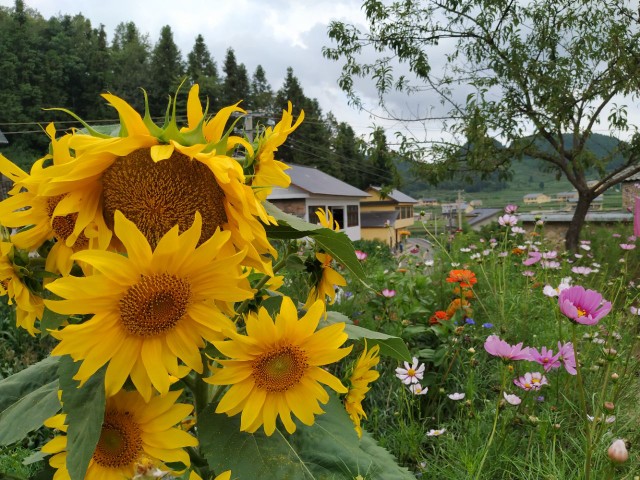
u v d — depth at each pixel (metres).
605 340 3.65
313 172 38.31
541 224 5.80
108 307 0.92
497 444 2.56
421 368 3.07
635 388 3.15
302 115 1.20
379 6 10.34
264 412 1.18
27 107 65.69
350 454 1.28
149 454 1.14
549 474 2.16
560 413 2.92
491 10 9.89
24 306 1.07
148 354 0.94
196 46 86.50
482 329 4.30
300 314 1.54
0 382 1.39
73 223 1.03
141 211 0.97
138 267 0.91
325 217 1.52
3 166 1.04
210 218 1.00
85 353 0.91
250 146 1.08
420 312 4.57
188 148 0.92
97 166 0.95
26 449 3.11
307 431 1.31
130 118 0.93
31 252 1.11
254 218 0.98
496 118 10.26
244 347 1.14
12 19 72.06
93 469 1.12
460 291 4.50
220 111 1.02
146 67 76.75
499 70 10.04
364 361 1.60
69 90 72.50
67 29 77.62
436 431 2.76
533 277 5.31
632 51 9.67
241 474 1.19
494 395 3.43
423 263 6.10
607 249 8.50
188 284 0.95
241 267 1.04
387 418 3.35
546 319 4.25
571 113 10.20
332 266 1.63
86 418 0.96
